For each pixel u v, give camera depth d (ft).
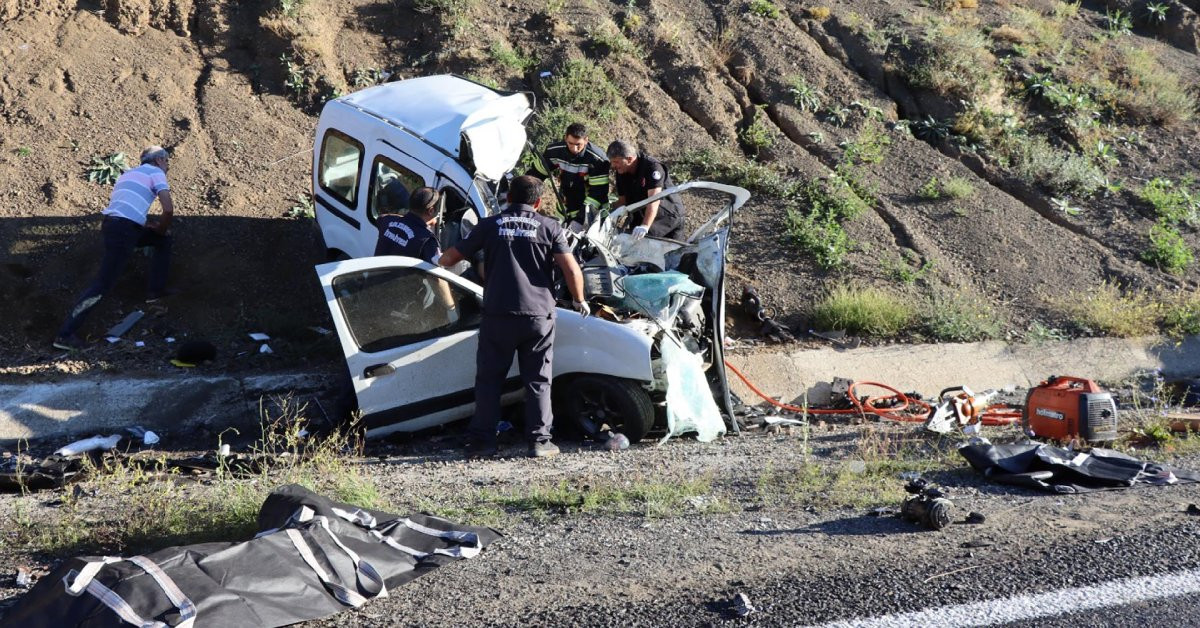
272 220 34.83
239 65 40.96
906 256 36.14
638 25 45.01
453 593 14.78
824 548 16.75
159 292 30.81
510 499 19.49
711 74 43.52
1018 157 41.50
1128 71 47.11
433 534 16.49
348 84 40.91
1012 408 28.22
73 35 39.99
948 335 32.53
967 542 16.93
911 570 15.75
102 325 30.07
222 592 13.25
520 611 14.24
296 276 32.91
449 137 27.50
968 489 20.26
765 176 38.58
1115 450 23.13
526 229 22.71
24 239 32.07
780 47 45.68
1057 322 33.55
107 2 41.14
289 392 27.63
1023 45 47.60
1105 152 42.37
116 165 35.42
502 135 27.50
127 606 12.71
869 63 45.50
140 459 23.77
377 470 22.26
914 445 24.35
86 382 26.71
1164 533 17.25
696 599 14.66
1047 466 20.88
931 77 44.04
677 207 29.30
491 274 22.90
